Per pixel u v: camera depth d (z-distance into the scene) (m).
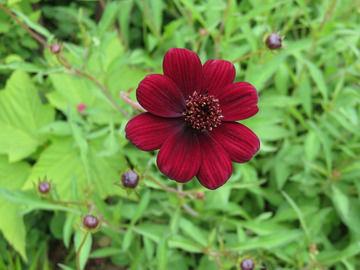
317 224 0.22
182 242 0.19
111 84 0.25
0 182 0.24
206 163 0.14
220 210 0.24
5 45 0.26
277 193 0.25
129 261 0.23
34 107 0.25
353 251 0.19
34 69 0.19
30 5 0.27
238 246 0.19
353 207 0.24
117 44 0.26
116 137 0.24
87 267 0.25
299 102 0.22
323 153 0.24
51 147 0.23
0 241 0.24
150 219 0.24
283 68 0.24
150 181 0.18
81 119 0.23
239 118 0.14
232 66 0.14
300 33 0.30
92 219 0.15
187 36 0.25
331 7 0.21
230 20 0.22
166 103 0.14
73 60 0.25
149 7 0.28
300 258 0.21
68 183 0.23
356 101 0.24
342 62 0.28
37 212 0.24
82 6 0.30
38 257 0.24
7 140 0.24
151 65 0.24
